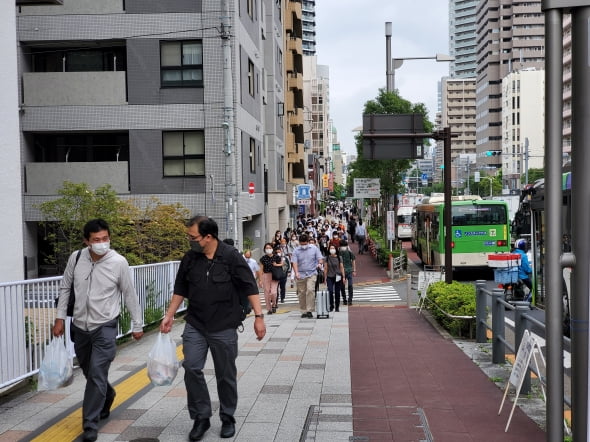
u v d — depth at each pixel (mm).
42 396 6859
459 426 5926
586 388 3488
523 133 123250
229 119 19484
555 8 3521
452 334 11430
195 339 5406
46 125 23797
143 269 11805
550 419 3656
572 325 3566
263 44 34375
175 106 23797
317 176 94500
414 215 39938
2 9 7426
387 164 36562
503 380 7734
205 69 23641
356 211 77000
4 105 7426
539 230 15078
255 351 9836
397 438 5523
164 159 23969
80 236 18344
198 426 5410
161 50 23859
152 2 23734
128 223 18938
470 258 24969
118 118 23812
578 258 3529
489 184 103250
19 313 6863
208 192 23719
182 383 7512
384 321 13586
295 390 7266
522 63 136375
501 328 8766
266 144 36562
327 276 15617
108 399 5980
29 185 23547
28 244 23750
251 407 6512
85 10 23750
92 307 5473
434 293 12945
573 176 3553
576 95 3518
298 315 15117
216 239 5477
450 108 182875
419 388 7406
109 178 23562
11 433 5555
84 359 5645
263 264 15914
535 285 15359
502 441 5488
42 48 24688
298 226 45375
